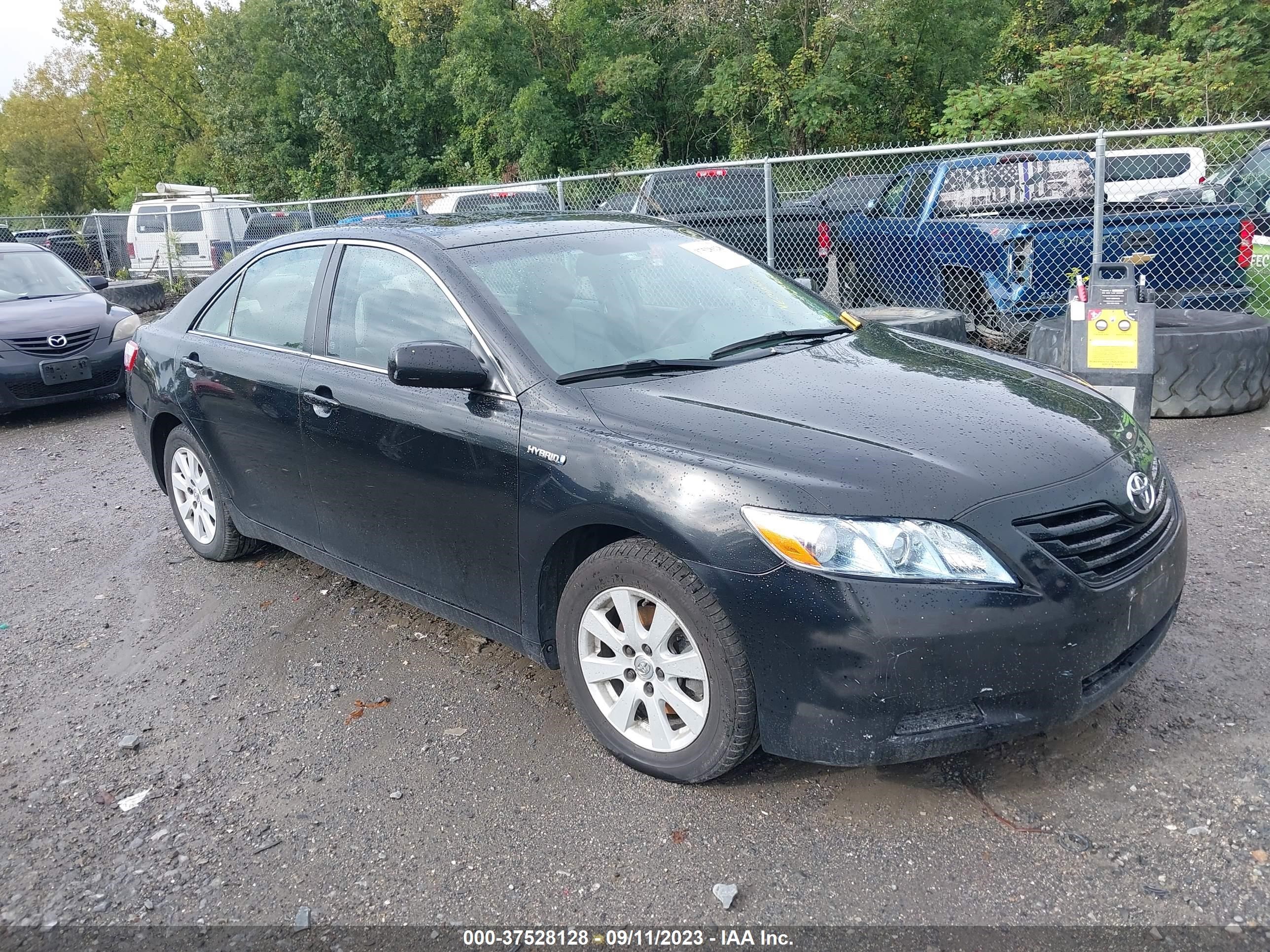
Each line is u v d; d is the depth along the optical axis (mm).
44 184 51969
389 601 4609
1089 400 3352
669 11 24938
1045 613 2594
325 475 4031
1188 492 5375
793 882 2605
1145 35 22250
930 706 2596
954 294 8797
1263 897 2422
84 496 6781
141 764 3400
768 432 2887
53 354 9172
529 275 3686
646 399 3139
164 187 25250
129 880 2793
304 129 34125
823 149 24547
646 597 2953
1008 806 2844
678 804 2959
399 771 3248
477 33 27688
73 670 4152
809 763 3113
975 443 2846
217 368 4551
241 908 2654
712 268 4141
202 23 41312
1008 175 9273
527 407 3234
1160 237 7836
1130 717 3229
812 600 2600
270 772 3299
